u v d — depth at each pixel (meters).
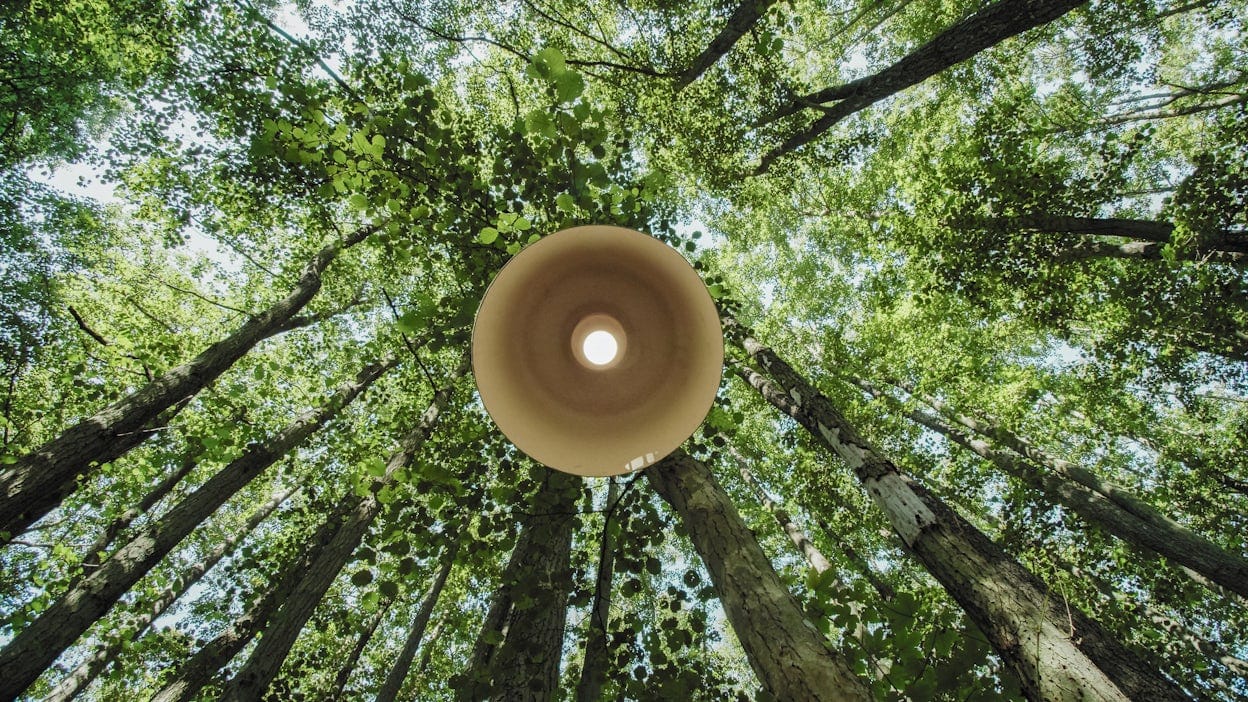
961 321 9.92
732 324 5.46
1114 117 12.75
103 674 6.87
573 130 3.38
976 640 2.35
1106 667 2.84
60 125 8.61
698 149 8.77
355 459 6.55
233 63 7.29
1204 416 8.95
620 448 1.98
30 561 7.10
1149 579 7.29
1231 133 6.64
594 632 3.46
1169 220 6.77
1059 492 7.28
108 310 9.05
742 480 10.66
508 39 9.47
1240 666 6.45
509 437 1.83
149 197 8.80
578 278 2.04
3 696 3.42
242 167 7.88
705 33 8.40
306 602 4.89
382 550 3.46
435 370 7.68
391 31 9.16
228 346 5.59
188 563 10.76
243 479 5.70
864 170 13.11
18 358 7.33
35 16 6.99
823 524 9.27
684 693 3.01
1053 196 7.48
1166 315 7.25
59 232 10.12
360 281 10.91
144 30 7.37
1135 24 11.18
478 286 4.32
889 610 2.59
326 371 9.16
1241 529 7.41
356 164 3.56
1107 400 9.12
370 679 10.16
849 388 9.61
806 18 12.49
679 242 4.83
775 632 2.25
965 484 8.90
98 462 4.31
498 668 3.21
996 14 5.90
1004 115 7.91
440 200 4.18
